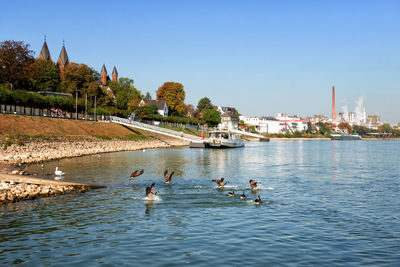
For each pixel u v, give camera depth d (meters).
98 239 18.06
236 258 15.50
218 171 48.97
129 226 20.45
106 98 150.38
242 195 28.69
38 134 84.19
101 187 33.78
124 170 47.94
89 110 126.81
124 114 146.12
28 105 97.31
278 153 95.25
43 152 69.31
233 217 22.66
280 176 44.06
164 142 123.38
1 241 17.72
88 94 143.50
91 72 154.12
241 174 45.78
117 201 27.34
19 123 84.94
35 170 45.75
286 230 19.81
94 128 108.69
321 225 20.94
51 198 28.19
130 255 15.83
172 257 15.57
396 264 15.01
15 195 28.03
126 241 17.77
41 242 17.59
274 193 31.50
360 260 15.45
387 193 31.97
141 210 24.44
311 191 32.78
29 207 25.03
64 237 18.38
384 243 17.75
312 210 24.84
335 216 23.17
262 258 15.52
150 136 126.00
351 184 37.53
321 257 15.73
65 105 110.31
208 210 24.56
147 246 17.02
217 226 20.52
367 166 58.97
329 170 51.84
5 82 117.94
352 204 27.02
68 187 32.09
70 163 56.34
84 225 20.61
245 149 114.88
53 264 14.81
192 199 28.28
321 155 88.75
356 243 17.70
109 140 104.88
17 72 118.62
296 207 25.77
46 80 150.25
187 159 69.00
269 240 18.03
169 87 194.62
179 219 22.08
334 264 14.95
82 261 15.12
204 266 14.57
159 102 188.00
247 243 17.52
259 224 21.00
